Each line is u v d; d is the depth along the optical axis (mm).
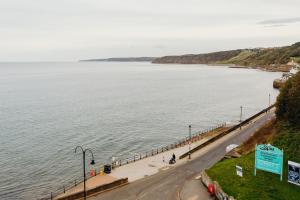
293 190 36656
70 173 63219
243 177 41312
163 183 47688
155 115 123938
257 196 36125
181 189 44969
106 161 70562
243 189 38219
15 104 151750
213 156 61094
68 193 45906
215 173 45062
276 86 197625
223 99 164750
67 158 72625
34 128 101625
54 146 82125
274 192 36625
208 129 98562
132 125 106438
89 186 47375
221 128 89125
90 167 66438
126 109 138125
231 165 46719
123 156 73938
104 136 92188
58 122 110625
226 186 40062
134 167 55938
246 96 173500
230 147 62594
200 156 61562
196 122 110750
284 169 41250
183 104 150750
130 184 47625
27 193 54094
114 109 138250
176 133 96000
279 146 46625
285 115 54938
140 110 135375
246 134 77500
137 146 82375
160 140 88250
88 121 112250
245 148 59250
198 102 156250
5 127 102688
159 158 60969
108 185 45688
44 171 64562
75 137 90938
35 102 158750
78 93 199250
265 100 158000
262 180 39719
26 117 119188
